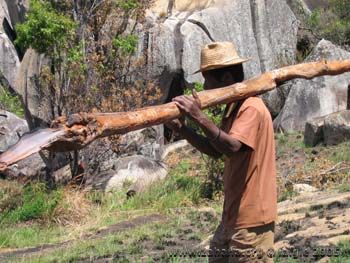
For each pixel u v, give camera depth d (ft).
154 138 58.65
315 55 63.16
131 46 55.16
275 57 67.87
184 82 62.80
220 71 17.10
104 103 52.13
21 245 38.37
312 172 46.98
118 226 40.14
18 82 61.26
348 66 19.24
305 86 60.49
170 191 46.26
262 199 16.58
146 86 56.90
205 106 16.34
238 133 16.20
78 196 44.45
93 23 55.62
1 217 42.63
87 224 41.24
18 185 48.75
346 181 44.98
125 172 49.16
